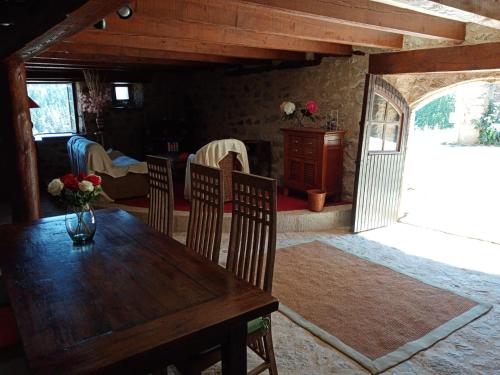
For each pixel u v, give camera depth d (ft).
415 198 20.22
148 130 25.46
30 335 4.17
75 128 24.63
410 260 12.50
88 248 6.78
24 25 7.73
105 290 5.21
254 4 7.91
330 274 11.38
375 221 15.65
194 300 4.95
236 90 22.52
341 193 17.02
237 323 4.63
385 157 15.15
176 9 8.73
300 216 15.20
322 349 7.79
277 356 7.56
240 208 6.94
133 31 10.36
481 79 13.01
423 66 13.44
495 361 7.44
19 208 11.66
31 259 6.27
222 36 11.99
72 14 5.22
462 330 8.49
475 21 8.14
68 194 6.79
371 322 8.77
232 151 16.08
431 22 11.44
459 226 15.93
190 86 26.84
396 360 7.40
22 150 11.31
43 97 23.38
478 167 26.30
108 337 4.14
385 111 14.82
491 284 10.78
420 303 9.66
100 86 23.77
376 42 13.24
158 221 9.68
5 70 10.73
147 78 25.77
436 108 36.01
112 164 16.62
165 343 4.06
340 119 16.63
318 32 11.46
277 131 19.98
